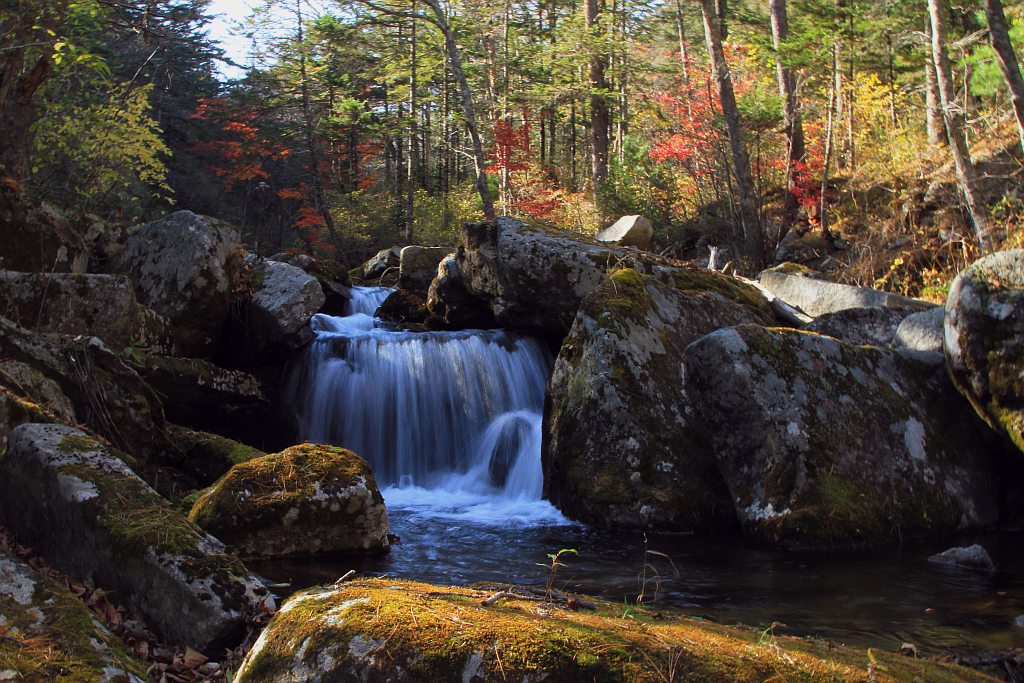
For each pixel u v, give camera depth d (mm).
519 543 6062
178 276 8508
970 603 4562
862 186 17312
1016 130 14594
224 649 3633
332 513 5555
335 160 33719
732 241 18016
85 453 4520
